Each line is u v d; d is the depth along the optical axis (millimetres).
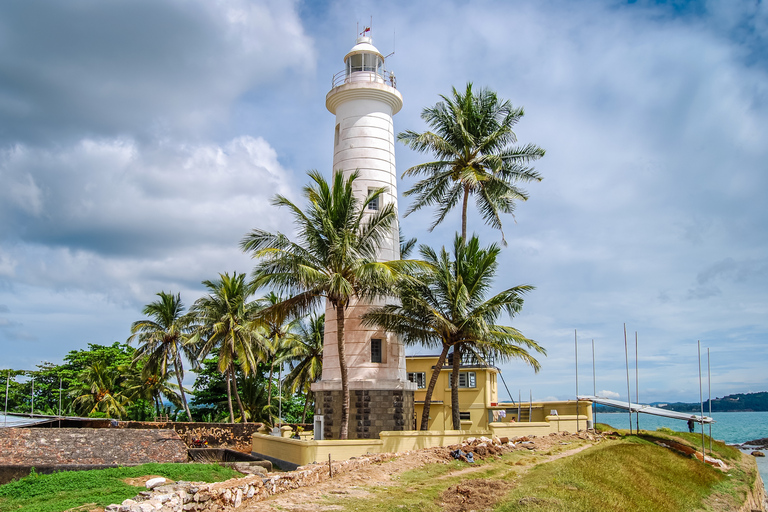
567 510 17969
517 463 25828
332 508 16422
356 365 31891
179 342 49938
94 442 29766
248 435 39781
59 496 16453
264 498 17062
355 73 36344
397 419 31469
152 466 20688
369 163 34656
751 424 157000
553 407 44125
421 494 18828
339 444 26391
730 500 27234
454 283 30531
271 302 49469
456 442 29797
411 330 30672
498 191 35875
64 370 62688
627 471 25109
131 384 57906
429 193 36781
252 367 46250
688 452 35844
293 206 27141
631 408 38531
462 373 45250
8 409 59250
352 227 28375
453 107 35906
